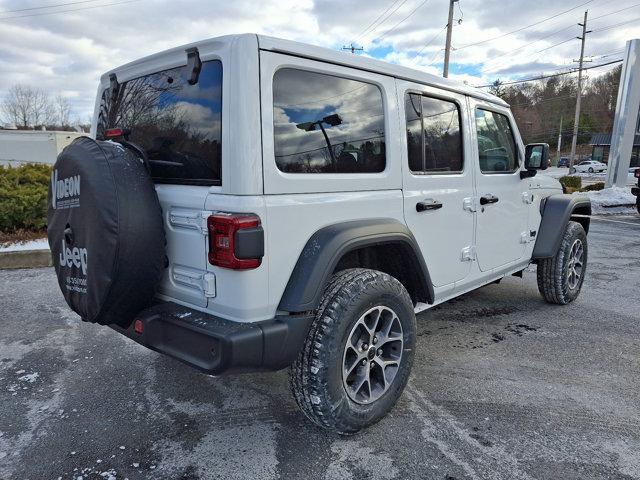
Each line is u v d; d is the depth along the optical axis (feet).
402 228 8.95
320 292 7.47
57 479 7.45
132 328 8.22
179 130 7.94
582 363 11.67
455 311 15.52
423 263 9.56
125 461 7.89
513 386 10.46
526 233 14.28
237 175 6.88
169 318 7.47
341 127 8.23
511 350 12.42
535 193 14.55
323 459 7.95
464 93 11.32
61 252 8.20
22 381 10.63
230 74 6.95
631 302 16.66
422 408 9.53
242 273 6.93
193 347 7.20
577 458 7.99
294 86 7.50
